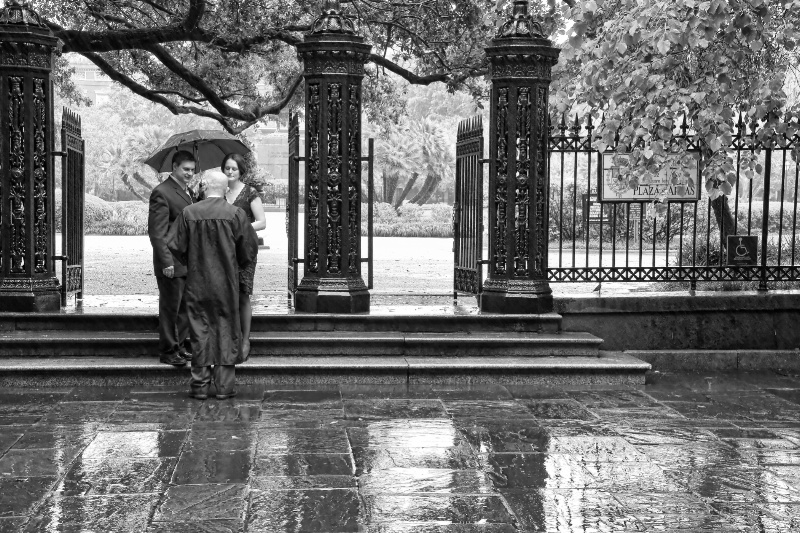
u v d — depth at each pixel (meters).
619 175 8.56
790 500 5.19
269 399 7.80
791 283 10.56
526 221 9.57
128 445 6.25
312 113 9.48
